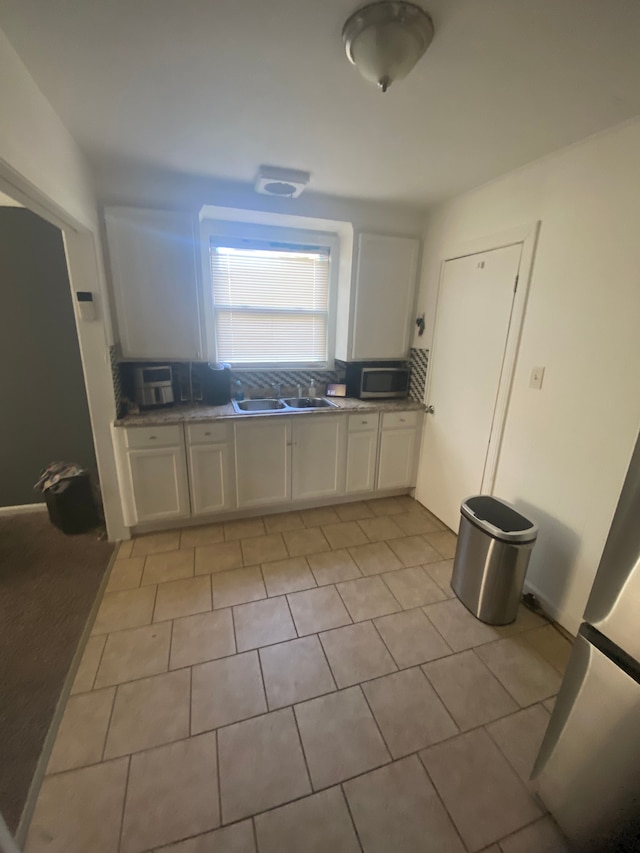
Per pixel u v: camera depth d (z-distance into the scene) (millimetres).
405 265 3014
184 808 1200
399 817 1198
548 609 2039
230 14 1108
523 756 1379
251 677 1642
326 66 1339
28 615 1957
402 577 2314
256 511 2980
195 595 2119
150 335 2590
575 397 1844
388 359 3217
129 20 1134
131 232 2387
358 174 2287
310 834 1151
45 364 2756
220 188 2516
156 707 1505
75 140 1904
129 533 2646
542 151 1894
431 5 1057
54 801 1208
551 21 1095
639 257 1548
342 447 2984
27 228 2529
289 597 2121
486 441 2441
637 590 946
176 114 1663
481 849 1136
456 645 1841
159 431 2496
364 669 1696
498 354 2297
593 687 1062
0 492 2873
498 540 1863
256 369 3271
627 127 1562
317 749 1375
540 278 1996
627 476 979
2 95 1192
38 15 1110
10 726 1423
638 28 1107
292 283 3225
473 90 1442
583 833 1095
